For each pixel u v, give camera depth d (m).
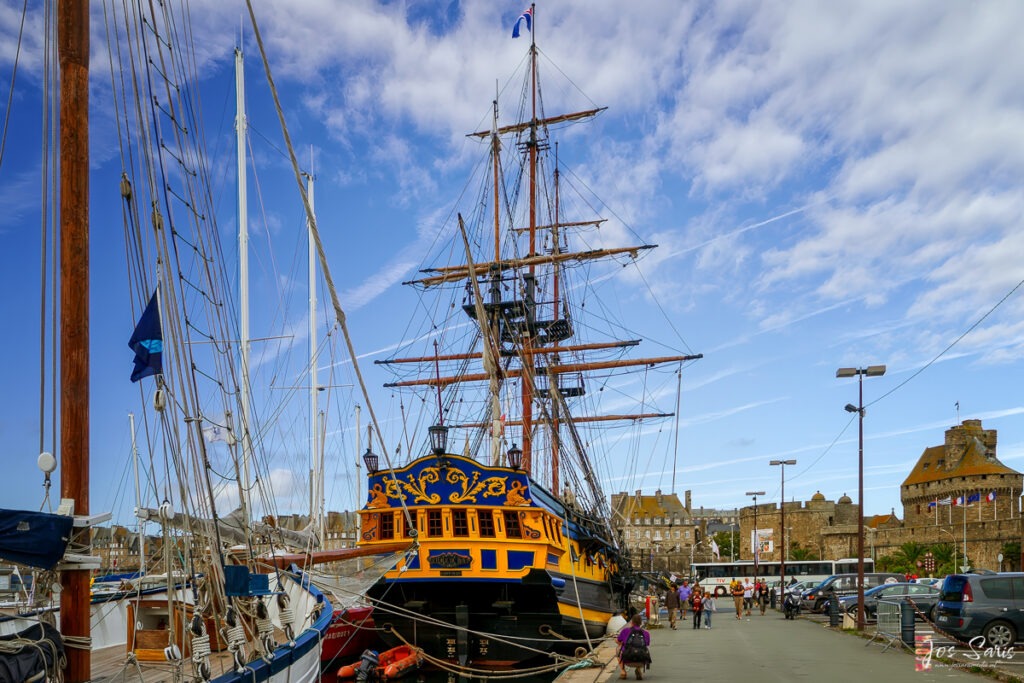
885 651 26.98
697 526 187.25
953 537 120.69
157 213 12.04
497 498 29.06
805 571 85.75
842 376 36.44
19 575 12.70
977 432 141.62
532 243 50.97
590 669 24.72
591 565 37.81
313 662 14.66
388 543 22.86
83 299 10.73
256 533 17.92
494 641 29.80
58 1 11.03
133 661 12.80
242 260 30.61
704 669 23.08
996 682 19.30
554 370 50.16
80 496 10.44
